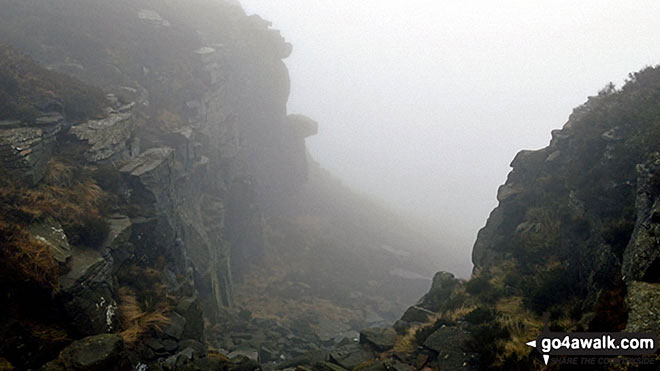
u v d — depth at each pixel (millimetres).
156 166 17422
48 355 9211
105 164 16438
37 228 10719
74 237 11742
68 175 14070
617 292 7598
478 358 9469
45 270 9727
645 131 12406
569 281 11273
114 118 17781
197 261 22625
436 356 10219
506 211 18062
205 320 21453
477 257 18938
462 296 13938
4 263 9164
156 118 26703
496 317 10930
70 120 16422
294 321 28891
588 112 17234
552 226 14344
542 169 18109
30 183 12242
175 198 20812
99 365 8008
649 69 15922
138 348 11398
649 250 7457
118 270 13633
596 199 12414
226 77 36781
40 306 9742
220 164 34656
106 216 14055
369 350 12555
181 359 11211
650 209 8672
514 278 13281
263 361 18484
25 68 16484
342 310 34500
